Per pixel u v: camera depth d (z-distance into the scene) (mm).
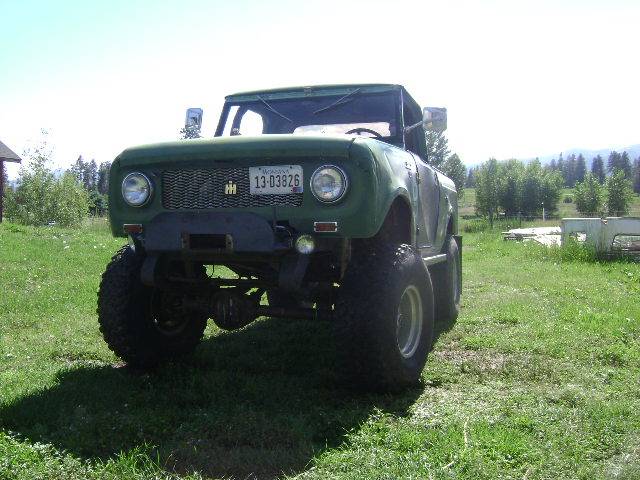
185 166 4004
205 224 3857
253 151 3793
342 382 3852
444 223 6352
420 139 6047
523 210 57156
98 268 9766
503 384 4137
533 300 7699
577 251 13531
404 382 3938
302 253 3781
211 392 3932
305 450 2943
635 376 4305
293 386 4098
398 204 4504
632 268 11609
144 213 4125
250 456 2896
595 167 184125
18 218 31344
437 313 6531
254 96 5738
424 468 2660
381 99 5398
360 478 2584
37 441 3086
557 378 4273
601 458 2881
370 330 3693
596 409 3482
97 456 2932
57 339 5426
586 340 5402
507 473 2672
